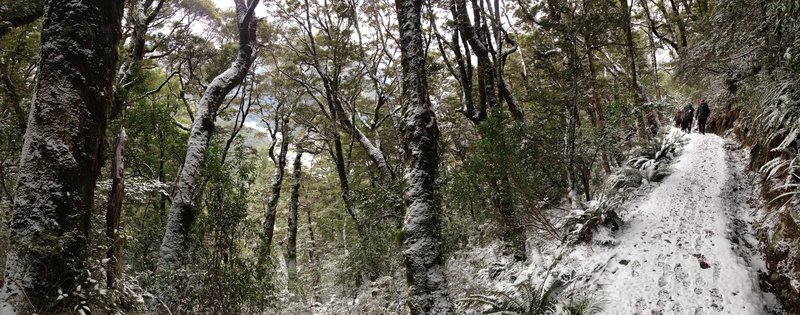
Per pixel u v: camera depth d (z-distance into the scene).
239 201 7.32
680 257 6.92
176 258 7.98
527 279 7.18
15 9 8.12
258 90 19.80
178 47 16.39
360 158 22.17
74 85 5.27
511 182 9.02
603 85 13.44
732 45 11.74
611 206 8.72
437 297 5.98
